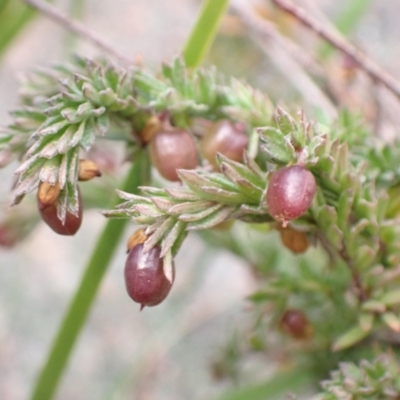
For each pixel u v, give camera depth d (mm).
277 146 158
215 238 207
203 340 312
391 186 181
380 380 167
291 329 185
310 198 153
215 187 160
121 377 289
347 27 269
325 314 193
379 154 179
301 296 190
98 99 163
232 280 343
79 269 356
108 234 185
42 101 168
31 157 158
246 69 317
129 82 167
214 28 189
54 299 347
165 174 169
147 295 156
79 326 190
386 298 175
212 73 176
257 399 200
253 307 185
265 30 237
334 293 185
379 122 230
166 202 157
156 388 300
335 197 167
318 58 250
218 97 174
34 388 193
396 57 347
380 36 359
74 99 162
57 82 177
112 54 196
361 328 177
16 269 352
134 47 393
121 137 173
